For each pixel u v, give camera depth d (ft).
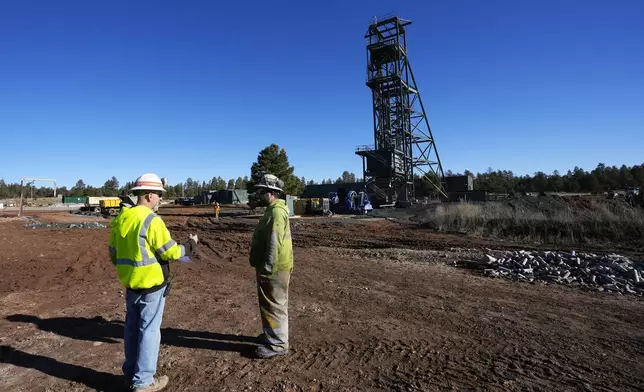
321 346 14.15
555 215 59.67
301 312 18.48
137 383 10.28
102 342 14.66
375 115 167.02
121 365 12.64
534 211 76.89
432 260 34.35
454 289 23.31
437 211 83.76
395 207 147.23
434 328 16.22
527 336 15.28
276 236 12.54
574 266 27.73
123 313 18.49
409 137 168.76
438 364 12.60
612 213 52.39
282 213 12.87
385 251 40.52
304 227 75.25
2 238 53.26
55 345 14.28
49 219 103.96
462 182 189.57
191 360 12.83
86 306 19.69
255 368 12.23
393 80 159.84
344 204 128.16
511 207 86.43
